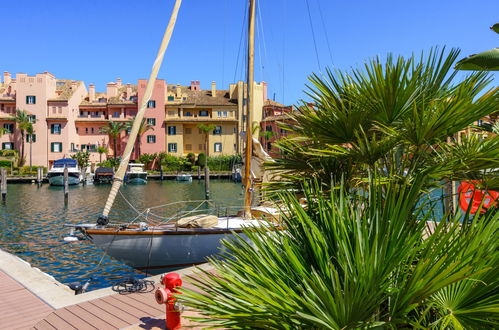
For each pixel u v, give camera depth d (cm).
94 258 1351
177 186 4772
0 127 6078
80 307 623
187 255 998
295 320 230
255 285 246
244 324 242
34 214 2459
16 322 573
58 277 1144
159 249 989
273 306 234
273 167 438
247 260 287
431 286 218
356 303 227
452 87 370
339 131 389
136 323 557
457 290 242
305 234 302
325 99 407
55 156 6109
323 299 229
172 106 6538
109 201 1013
